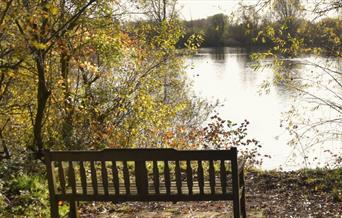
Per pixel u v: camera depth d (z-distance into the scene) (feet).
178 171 20.77
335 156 45.01
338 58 37.58
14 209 24.20
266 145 76.07
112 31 43.19
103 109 49.55
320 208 28.04
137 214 26.09
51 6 27.78
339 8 36.88
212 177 20.66
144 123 53.42
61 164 21.36
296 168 49.52
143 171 20.99
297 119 39.99
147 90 53.42
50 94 40.73
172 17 56.34
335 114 41.55
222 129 55.36
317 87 38.37
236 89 147.74
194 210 27.02
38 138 41.42
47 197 26.58
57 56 43.27
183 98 66.54
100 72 45.62
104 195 21.44
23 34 28.55
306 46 37.73
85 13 38.47
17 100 46.85
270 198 30.35
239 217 20.75
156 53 55.26
